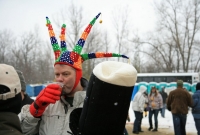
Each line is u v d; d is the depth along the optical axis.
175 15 28.83
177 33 28.94
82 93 1.92
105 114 1.31
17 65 29.33
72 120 1.55
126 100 1.33
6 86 1.37
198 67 33.81
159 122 11.38
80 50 2.00
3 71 1.40
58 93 1.65
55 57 2.08
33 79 31.66
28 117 1.76
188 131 9.22
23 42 29.67
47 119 1.92
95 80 1.31
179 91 6.52
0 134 1.31
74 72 1.92
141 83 19.89
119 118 1.34
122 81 1.27
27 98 3.39
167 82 20.25
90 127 1.35
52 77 32.47
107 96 1.28
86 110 1.37
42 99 1.64
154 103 9.31
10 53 29.27
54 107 1.96
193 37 29.25
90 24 2.10
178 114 6.46
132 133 8.77
